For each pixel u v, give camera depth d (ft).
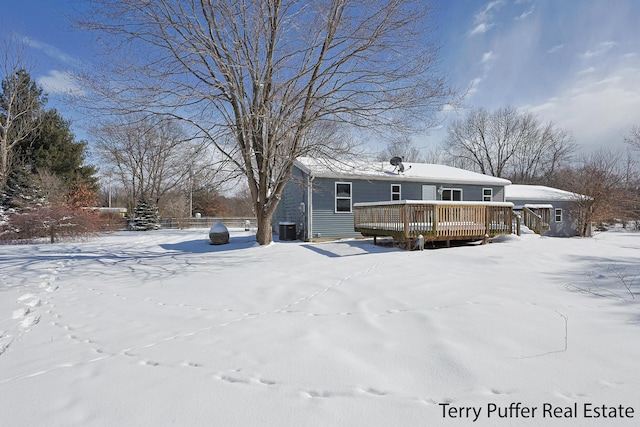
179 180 32.71
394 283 16.90
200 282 18.75
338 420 6.01
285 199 53.98
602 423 5.67
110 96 26.99
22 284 19.30
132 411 6.45
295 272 20.90
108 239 51.93
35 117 76.38
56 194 68.49
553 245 31.24
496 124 122.83
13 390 7.40
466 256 24.81
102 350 9.68
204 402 6.71
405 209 30.83
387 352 8.83
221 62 27.27
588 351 8.42
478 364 7.90
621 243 36.60
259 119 30.91
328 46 29.60
